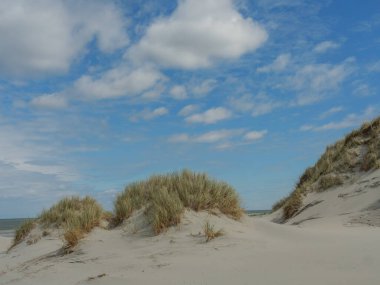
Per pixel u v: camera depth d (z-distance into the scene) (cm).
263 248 645
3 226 5703
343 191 1552
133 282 533
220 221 812
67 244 801
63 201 1292
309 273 485
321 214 1437
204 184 908
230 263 572
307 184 1853
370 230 866
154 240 753
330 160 1889
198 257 627
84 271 644
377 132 1791
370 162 1623
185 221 792
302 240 705
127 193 969
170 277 538
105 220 945
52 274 658
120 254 714
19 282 654
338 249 584
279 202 2241
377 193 1367
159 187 929
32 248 1073
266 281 473
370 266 484
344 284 433
